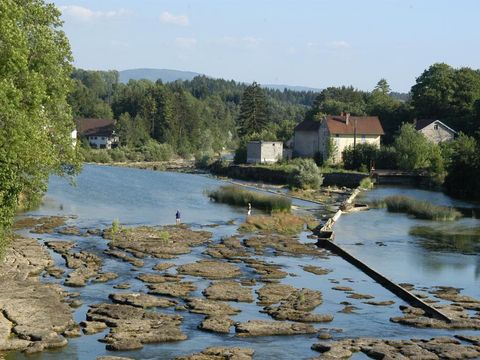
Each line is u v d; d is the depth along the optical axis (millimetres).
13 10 35094
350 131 134125
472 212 83312
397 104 162875
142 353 32281
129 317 37312
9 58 33719
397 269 51594
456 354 32781
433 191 107250
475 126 134375
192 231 66750
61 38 46219
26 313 36688
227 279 47531
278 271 50219
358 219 77125
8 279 43688
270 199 85438
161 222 72812
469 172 98938
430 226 72500
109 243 58750
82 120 192000
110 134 186250
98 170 137625
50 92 44531
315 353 32844
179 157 185375
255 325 36500
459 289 46094
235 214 80312
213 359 31406
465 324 37812
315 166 110125
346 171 121562
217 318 37750
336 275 50031
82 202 87000
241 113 182750
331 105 175375
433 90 147625
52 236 61656
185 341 34250
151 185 111188
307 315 38781
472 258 56031
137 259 53062
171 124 190500
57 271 47375
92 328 35344
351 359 32125
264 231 68562
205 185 113750
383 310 40906
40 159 35938
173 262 52500
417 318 38688
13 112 32000
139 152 173125
